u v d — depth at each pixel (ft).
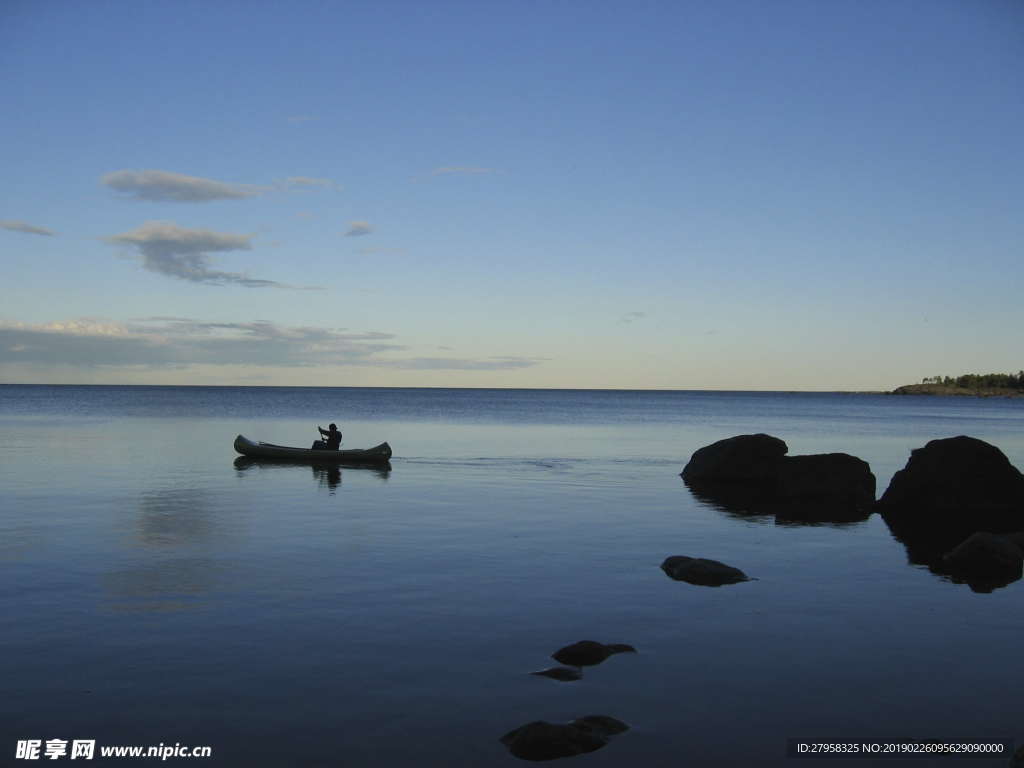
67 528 53.57
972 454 69.72
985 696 27.25
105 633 31.86
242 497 69.67
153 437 139.54
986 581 43.14
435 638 31.94
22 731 23.71
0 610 34.65
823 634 33.40
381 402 453.99
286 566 43.45
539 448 131.85
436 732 23.95
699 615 35.63
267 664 28.89
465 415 279.90
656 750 23.11
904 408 467.93
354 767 21.94
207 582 39.78
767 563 47.09
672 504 69.97
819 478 75.00
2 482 77.36
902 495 69.97
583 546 50.34
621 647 31.04
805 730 24.52
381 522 57.82
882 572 45.16
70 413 241.35
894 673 29.12
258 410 287.48
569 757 22.50
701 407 434.71
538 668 28.99
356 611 35.32
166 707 25.34
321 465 99.96
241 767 21.88
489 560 45.75
